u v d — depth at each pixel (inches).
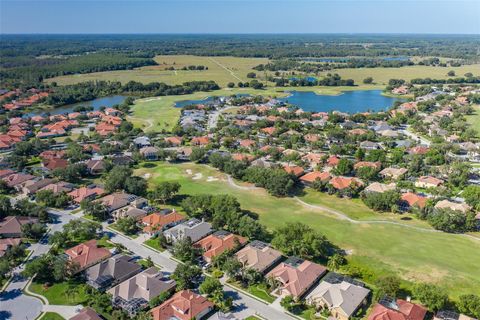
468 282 4343.0
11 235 5413.4
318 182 6968.5
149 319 3649.1
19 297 4138.8
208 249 4977.9
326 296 3941.9
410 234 5457.7
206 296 4094.5
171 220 5703.7
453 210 5684.1
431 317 3804.1
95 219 5964.6
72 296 4119.1
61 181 7396.7
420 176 7490.2
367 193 6565.0
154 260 4832.7
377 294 4001.0
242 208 6314.0
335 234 5457.7
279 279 4269.2
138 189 6742.1
